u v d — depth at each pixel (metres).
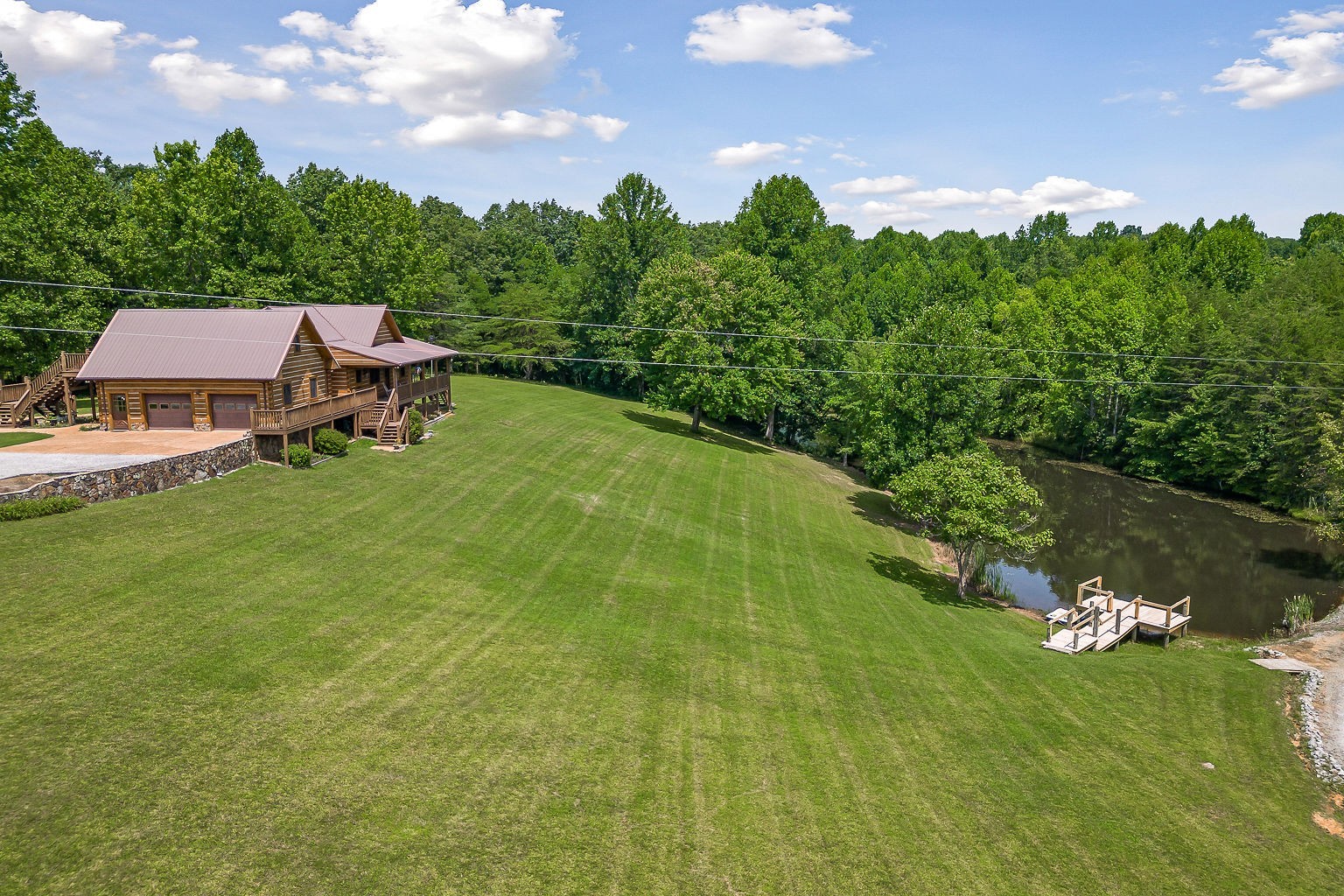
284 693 14.93
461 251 101.94
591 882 11.37
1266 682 22.78
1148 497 54.44
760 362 55.00
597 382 82.38
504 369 79.88
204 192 47.12
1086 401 66.94
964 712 19.67
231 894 10.08
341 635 17.77
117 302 45.88
